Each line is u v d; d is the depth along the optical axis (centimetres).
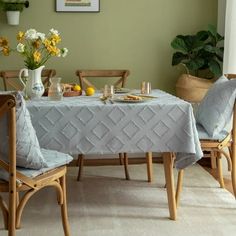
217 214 288
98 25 426
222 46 429
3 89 420
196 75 439
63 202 242
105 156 433
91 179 369
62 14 420
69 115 259
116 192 334
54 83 289
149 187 346
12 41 416
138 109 262
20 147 208
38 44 291
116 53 432
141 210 296
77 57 428
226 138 304
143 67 437
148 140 265
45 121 258
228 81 306
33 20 416
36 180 219
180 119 265
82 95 316
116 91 336
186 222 275
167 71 440
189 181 360
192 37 412
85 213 290
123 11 427
